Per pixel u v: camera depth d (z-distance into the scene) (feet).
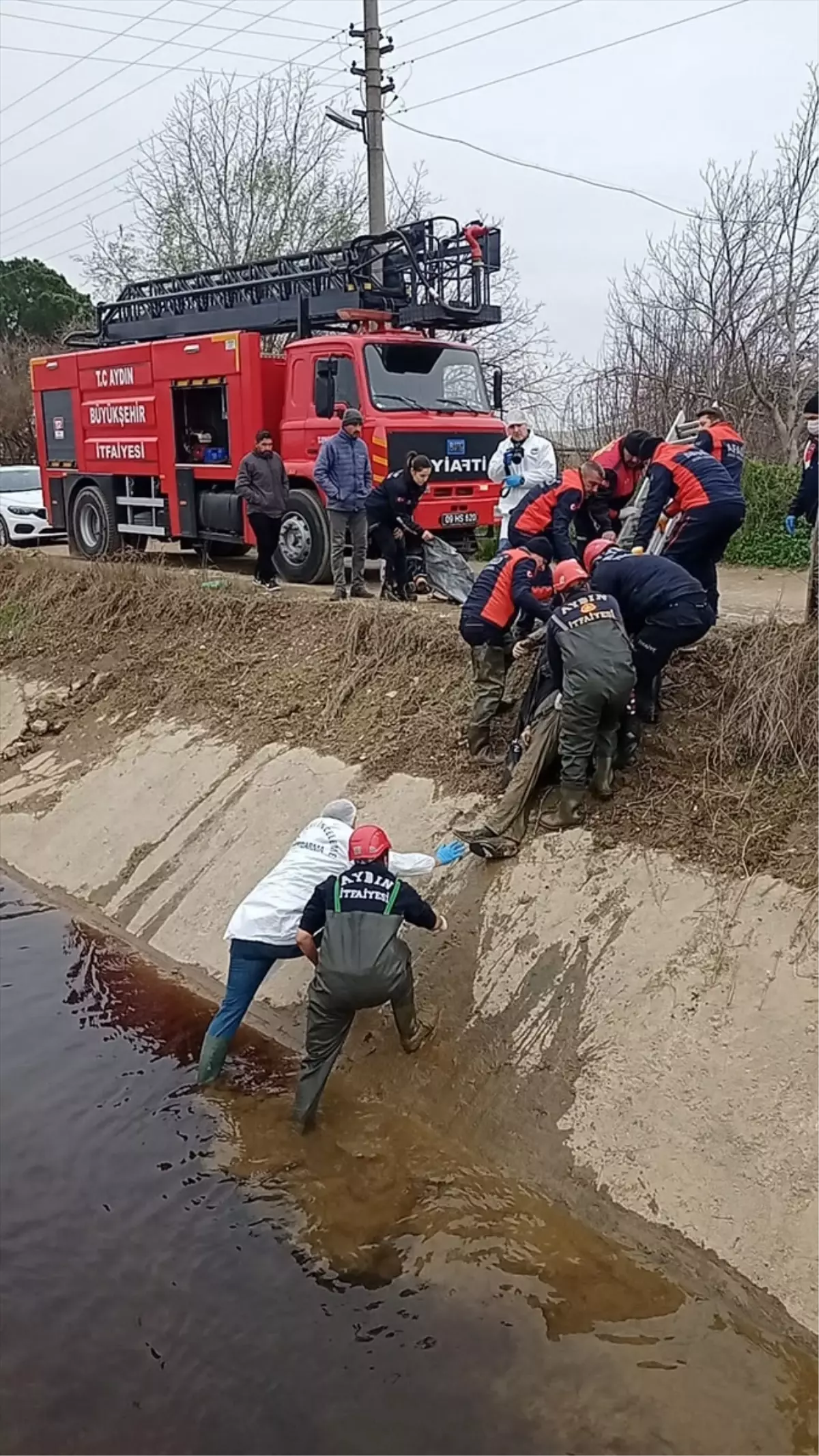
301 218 96.53
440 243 39.65
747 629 24.76
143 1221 17.24
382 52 59.52
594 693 20.80
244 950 20.29
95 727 35.99
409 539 34.63
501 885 21.98
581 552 27.30
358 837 19.49
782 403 56.95
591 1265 15.78
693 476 23.40
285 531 39.55
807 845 19.40
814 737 21.12
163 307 48.67
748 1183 15.83
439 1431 13.42
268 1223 17.13
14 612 45.11
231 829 28.12
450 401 39.04
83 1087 20.85
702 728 22.98
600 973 19.49
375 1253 16.38
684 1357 14.20
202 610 37.68
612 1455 12.98
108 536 48.03
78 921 27.96
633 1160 16.92
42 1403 14.07
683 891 19.81
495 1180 17.65
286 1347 14.78
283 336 55.42
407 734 27.53
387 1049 20.57
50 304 152.76
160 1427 13.65
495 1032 19.80
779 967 17.80
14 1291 15.84
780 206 56.65
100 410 47.29
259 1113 19.85
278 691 32.14
